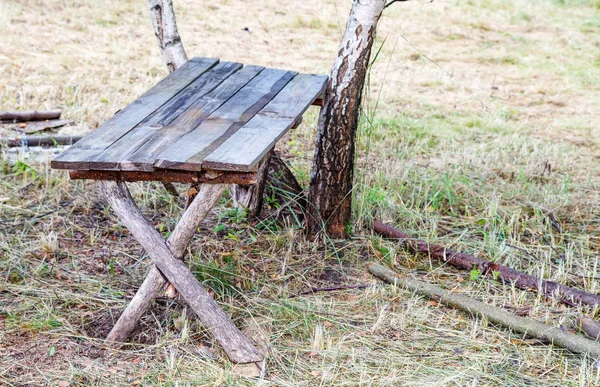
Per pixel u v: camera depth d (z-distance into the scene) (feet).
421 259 14.80
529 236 16.26
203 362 10.62
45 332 11.24
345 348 11.25
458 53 36.58
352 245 14.94
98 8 37.96
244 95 13.11
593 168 21.26
